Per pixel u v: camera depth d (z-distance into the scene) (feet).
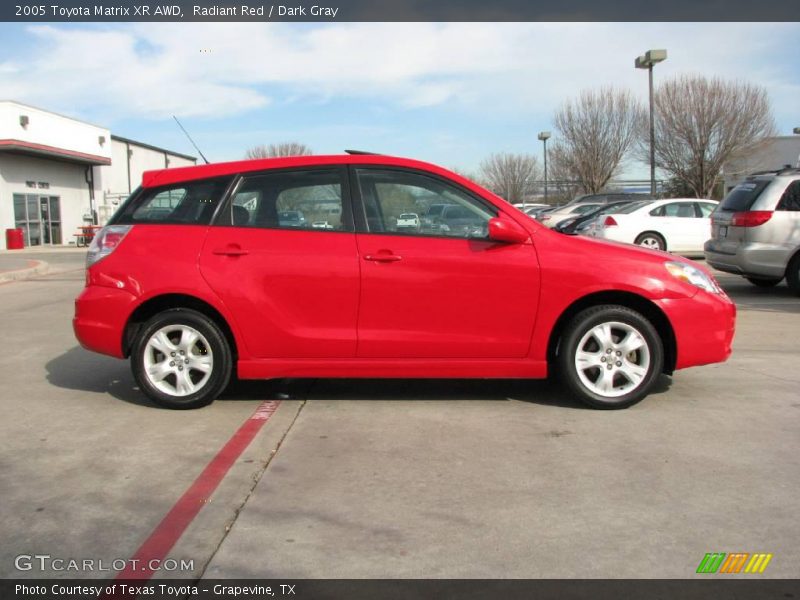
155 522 11.13
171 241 16.72
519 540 10.48
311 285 16.29
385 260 16.17
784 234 33.63
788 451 13.92
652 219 54.90
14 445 14.60
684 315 16.35
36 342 26.14
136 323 17.29
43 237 106.32
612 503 11.66
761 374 20.11
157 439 14.94
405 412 16.71
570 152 145.89
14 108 94.43
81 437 15.08
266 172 16.97
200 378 16.97
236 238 16.60
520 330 16.37
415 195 16.69
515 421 15.94
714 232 36.99
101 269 16.84
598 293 16.60
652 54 82.43
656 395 17.97
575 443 14.47
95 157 115.34
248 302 16.33
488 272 16.16
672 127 121.70
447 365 16.48
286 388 19.01
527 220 16.60
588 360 16.55
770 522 10.96
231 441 14.78
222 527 10.96
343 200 16.71
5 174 96.17
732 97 118.21
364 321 16.37
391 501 11.82
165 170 17.34
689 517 11.14
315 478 12.80
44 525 11.03
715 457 13.62
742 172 124.47
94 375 20.79
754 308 32.17
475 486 12.39
